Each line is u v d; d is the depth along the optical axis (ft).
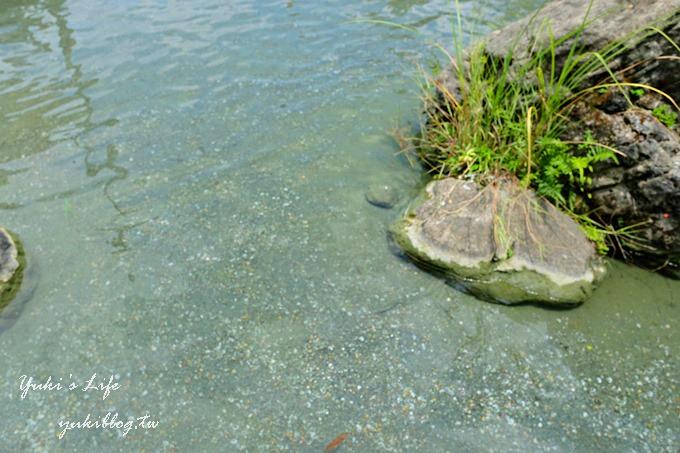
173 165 16.84
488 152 14.65
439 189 14.29
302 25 25.13
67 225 14.69
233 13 26.32
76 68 21.81
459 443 9.80
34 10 26.71
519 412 10.29
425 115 18.60
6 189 15.96
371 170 16.52
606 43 13.60
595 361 11.17
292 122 18.80
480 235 12.92
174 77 21.27
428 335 11.73
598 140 13.38
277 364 11.19
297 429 10.06
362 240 14.08
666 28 12.75
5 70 21.67
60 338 11.75
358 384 10.81
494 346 11.49
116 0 27.66
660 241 12.57
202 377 10.97
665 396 10.52
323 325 11.96
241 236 14.28
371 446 9.78
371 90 20.43
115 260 13.60
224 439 9.91
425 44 23.06
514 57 15.35
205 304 12.46
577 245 12.85
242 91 20.47
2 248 13.10
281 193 15.71
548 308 12.21
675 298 12.46
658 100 13.20
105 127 18.53
